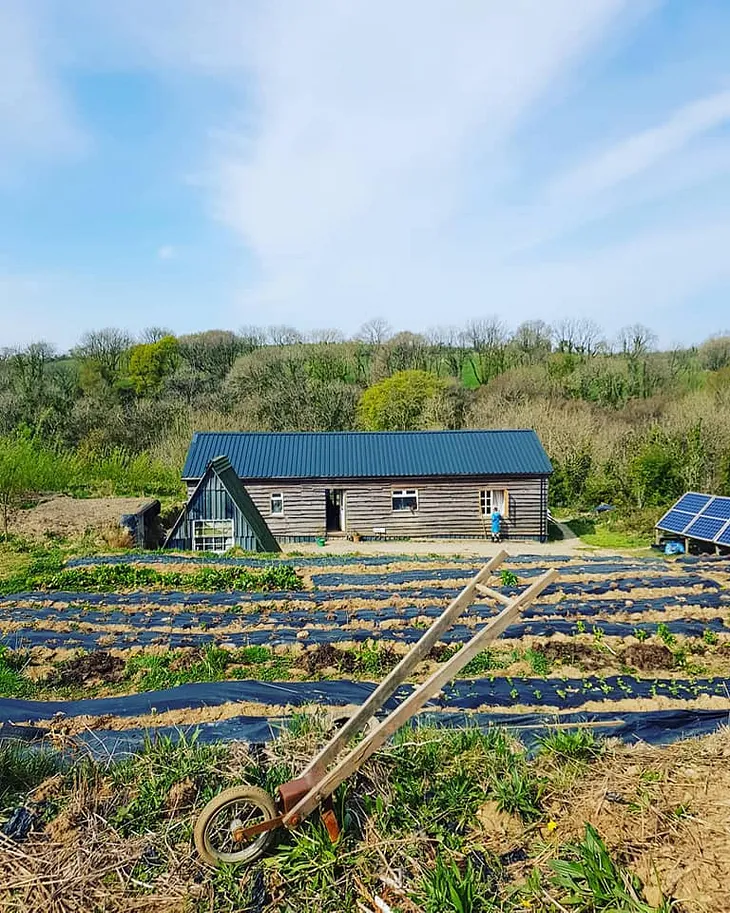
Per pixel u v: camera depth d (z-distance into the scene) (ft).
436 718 24.32
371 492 82.99
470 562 54.95
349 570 51.21
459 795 16.55
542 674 29.60
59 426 133.28
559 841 14.85
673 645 33.19
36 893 13.39
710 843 14.06
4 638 34.68
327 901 13.32
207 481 66.49
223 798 13.89
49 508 78.43
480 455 84.53
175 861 14.20
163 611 39.60
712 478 85.30
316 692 27.50
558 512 98.68
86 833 15.01
